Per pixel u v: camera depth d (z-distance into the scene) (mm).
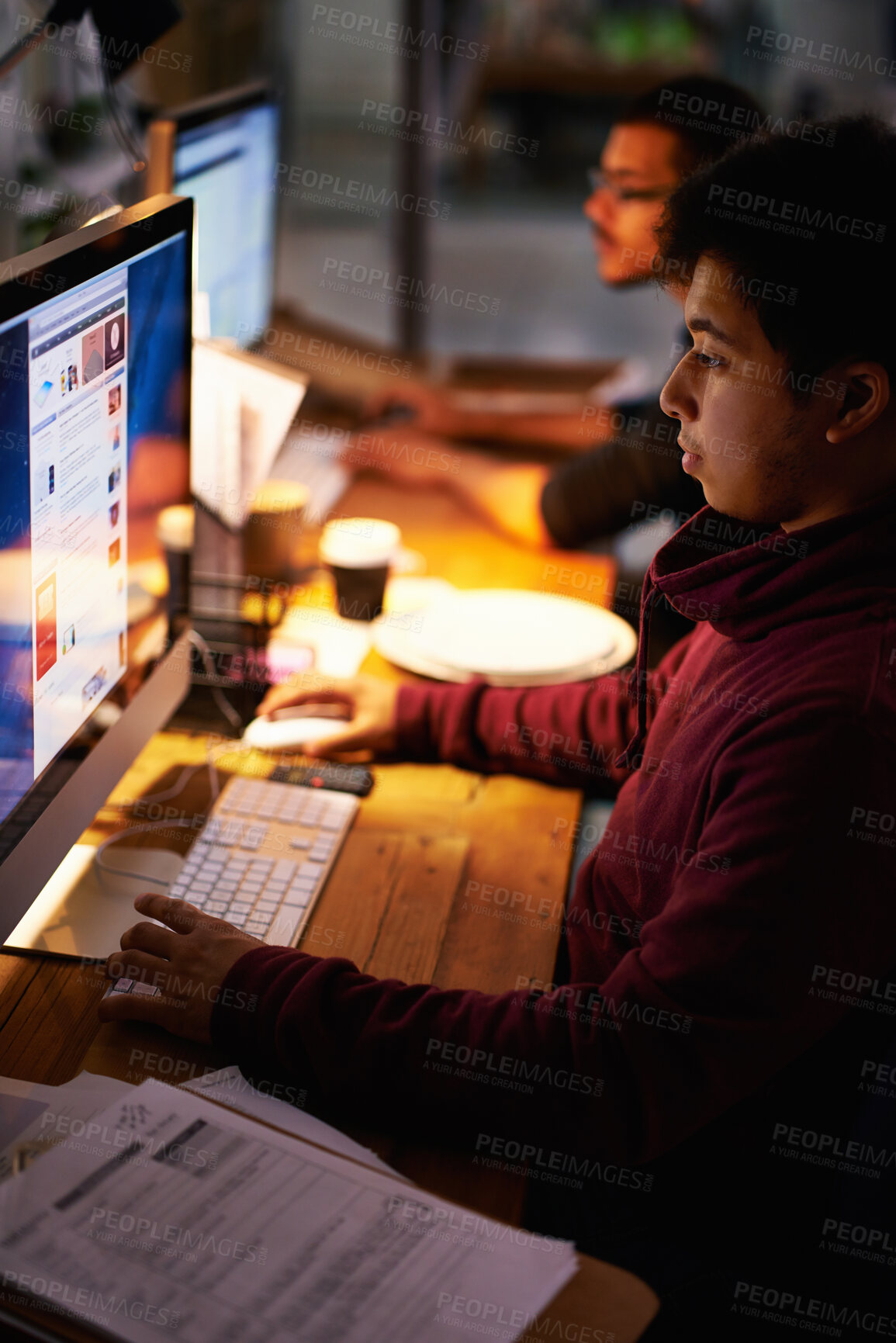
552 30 5441
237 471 1405
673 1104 792
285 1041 846
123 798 1202
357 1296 667
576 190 6641
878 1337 952
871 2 5465
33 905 1021
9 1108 793
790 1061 840
